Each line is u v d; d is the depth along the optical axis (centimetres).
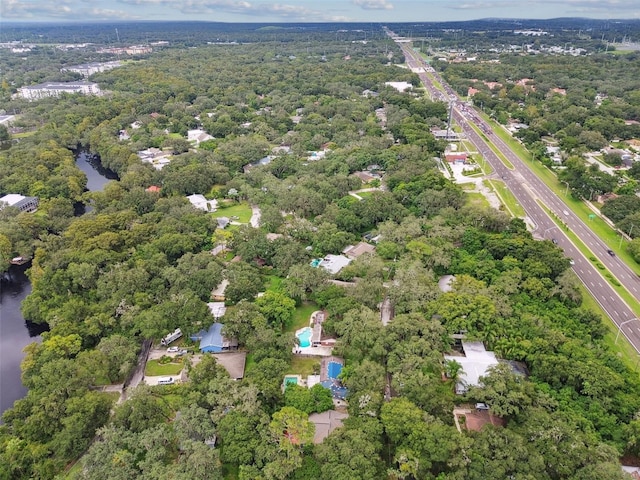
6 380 15800
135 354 15075
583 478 10306
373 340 14850
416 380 13038
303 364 15488
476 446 11000
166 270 18850
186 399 12938
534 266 18475
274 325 16575
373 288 17475
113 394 14412
